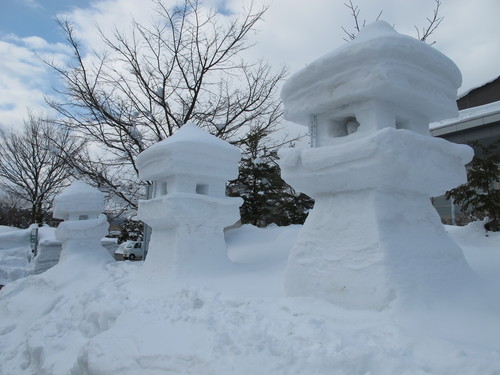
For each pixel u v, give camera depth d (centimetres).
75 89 1406
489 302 327
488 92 1577
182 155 593
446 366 217
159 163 616
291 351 262
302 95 396
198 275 574
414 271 327
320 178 377
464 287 348
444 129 1387
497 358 217
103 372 314
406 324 281
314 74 376
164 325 368
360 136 357
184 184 607
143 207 648
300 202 1689
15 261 1554
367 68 337
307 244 389
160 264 602
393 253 327
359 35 370
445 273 348
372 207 346
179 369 288
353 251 344
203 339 315
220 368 268
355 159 340
